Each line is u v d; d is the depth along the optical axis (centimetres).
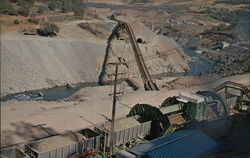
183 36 15238
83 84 7275
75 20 10125
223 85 4894
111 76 7625
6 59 6456
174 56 10594
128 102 5397
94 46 8438
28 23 8544
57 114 4491
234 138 3375
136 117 3656
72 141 3083
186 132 3108
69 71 7388
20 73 6456
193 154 2753
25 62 6725
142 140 3434
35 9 10100
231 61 10625
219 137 3362
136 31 9906
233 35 13738
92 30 9425
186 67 10306
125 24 8719
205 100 3703
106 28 9819
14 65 6488
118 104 5219
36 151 2733
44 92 6378
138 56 7462
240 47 12300
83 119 4394
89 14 11344
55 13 10588
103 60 8256
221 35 14250
